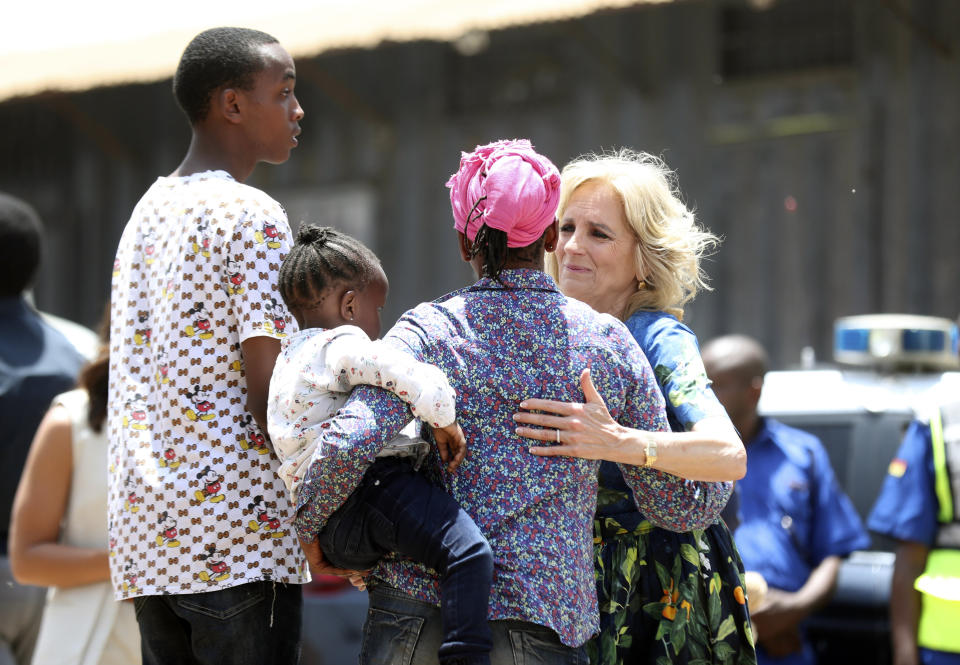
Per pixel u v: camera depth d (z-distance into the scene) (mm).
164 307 6316
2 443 9305
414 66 25016
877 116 20891
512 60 24125
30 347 9594
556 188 5824
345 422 5293
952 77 20219
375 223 25594
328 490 5332
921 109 20516
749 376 10711
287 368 5715
